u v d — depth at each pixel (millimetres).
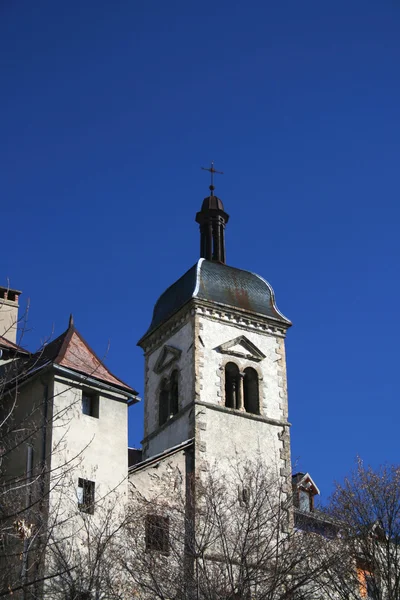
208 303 59938
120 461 45188
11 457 43094
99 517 42688
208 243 65125
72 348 46469
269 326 61781
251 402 59312
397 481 51531
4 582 33219
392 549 49969
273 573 41969
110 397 46281
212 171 68125
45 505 38406
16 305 52938
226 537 44156
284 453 57906
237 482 54688
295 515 52781
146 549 42406
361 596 47812
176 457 53969
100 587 38625
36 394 44344
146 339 64000
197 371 57656
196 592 39812
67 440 43219
